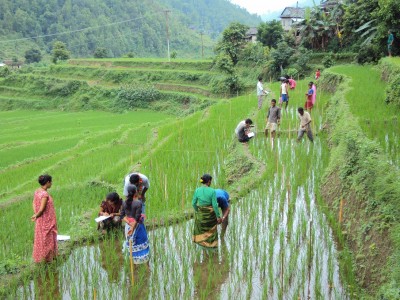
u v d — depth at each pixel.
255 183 10.28
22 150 22.41
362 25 33.22
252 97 27.48
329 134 13.66
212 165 12.61
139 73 61.00
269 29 50.75
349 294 5.80
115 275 6.81
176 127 20.67
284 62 42.66
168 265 6.89
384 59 21.66
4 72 73.50
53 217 7.16
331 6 46.34
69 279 6.71
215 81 49.72
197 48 150.62
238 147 13.29
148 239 7.90
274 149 13.02
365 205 7.02
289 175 10.48
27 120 44.00
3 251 8.06
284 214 8.61
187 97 50.09
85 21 144.38
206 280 6.56
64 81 63.28
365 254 6.24
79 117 45.12
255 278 6.50
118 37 141.38
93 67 67.69
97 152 18.36
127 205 6.98
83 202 10.68
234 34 53.12
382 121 12.56
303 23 43.19
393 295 4.71
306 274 6.42
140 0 171.50
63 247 7.73
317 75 28.59
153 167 12.32
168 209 9.24
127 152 17.80
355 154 8.38
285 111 18.73
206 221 7.18
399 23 25.34
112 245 7.64
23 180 15.40
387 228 6.02
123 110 52.06
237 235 7.83
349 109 13.44
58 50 81.38
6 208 10.80
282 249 7.05
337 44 40.78
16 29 129.88
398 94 14.27
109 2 161.00
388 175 6.76
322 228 7.79
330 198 8.68
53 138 26.64
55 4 146.12
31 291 6.46
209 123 18.56
